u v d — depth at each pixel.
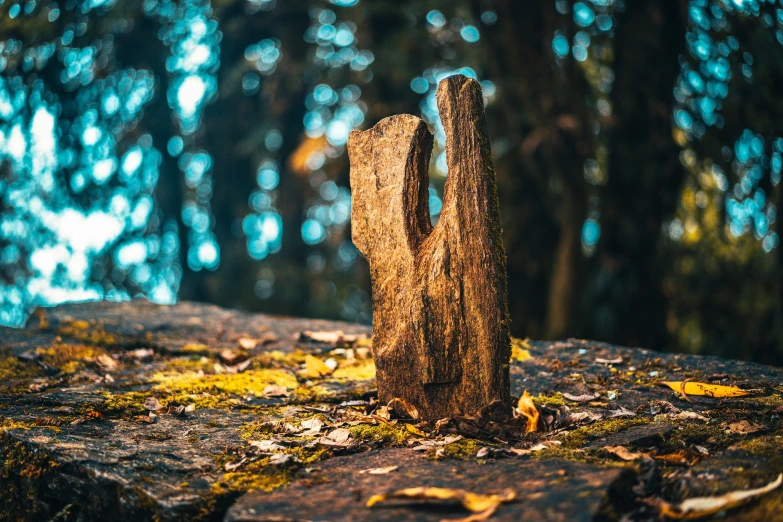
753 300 2.19
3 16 1.65
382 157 0.94
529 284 2.45
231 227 3.19
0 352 1.17
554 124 2.07
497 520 0.68
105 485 0.80
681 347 2.29
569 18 2.00
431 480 0.76
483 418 0.88
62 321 1.34
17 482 0.88
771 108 1.60
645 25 1.93
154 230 2.85
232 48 2.95
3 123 1.85
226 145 3.07
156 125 2.68
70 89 1.99
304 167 2.89
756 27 1.52
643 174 2.07
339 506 0.73
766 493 0.71
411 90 2.62
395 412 0.93
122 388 1.05
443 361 0.90
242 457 0.84
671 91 1.97
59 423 0.92
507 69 2.22
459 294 0.90
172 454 0.85
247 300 2.92
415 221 0.93
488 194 0.90
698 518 0.70
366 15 2.52
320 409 0.98
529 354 1.17
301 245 3.07
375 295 0.94
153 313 1.44
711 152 1.89
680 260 2.30
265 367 1.15
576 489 0.71
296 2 2.75
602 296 2.14
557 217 2.33
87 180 2.23
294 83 2.83
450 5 2.43
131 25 2.29
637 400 0.98
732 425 0.88
